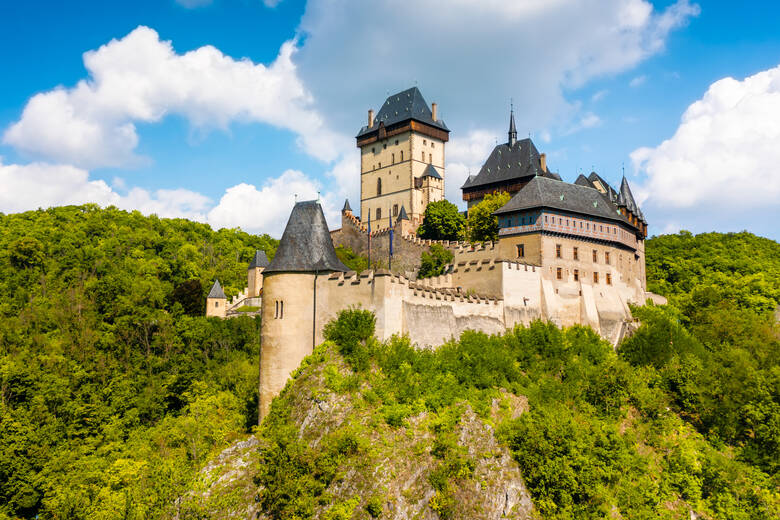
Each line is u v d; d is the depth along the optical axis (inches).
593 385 1952.5
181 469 1752.0
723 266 4495.6
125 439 2571.4
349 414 1568.7
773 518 1756.9
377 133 4884.4
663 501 1707.7
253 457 1646.2
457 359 1838.1
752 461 1921.8
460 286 2381.9
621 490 1621.6
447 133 4918.8
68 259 4616.1
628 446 1770.4
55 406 2556.6
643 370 2178.9
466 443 1563.7
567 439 1595.7
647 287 4033.0
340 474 1453.0
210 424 2177.7
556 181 2687.0
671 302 3294.8
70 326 3440.0
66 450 2337.6
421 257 3585.1
